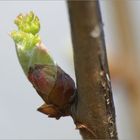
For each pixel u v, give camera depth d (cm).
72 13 19
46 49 22
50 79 22
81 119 21
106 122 21
